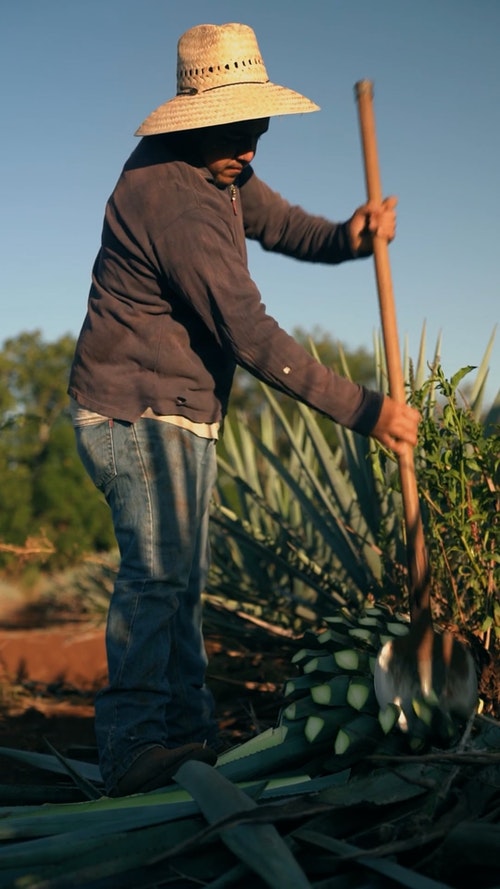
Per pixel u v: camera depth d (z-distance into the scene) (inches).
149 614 105.5
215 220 104.9
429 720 95.1
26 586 409.4
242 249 116.1
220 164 108.0
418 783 82.7
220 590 199.3
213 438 112.7
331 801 83.5
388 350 101.2
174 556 107.7
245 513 224.2
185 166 107.0
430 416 125.8
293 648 185.5
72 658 228.4
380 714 94.6
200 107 104.7
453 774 84.2
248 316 101.3
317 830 83.0
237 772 97.4
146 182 106.2
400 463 100.2
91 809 92.3
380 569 171.6
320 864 79.4
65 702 187.8
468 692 98.5
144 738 102.3
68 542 435.5
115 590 107.7
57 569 426.6
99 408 108.9
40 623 307.1
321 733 97.7
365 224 121.1
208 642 203.5
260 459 253.6
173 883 81.4
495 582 115.4
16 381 538.6
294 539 189.5
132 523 108.0
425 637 97.4
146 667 104.3
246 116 104.3
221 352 111.3
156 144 108.7
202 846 83.1
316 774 99.9
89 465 112.3
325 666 103.7
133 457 107.7
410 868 78.5
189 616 117.0
